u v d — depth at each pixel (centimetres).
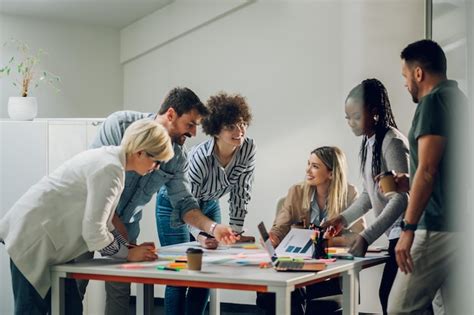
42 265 306
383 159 367
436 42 366
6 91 524
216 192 407
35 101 473
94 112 574
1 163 459
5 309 459
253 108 543
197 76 562
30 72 530
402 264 328
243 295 545
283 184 534
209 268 300
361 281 489
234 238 355
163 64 574
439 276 322
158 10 568
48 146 463
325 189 386
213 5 549
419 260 324
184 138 360
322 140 518
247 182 412
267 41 537
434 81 339
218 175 402
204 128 392
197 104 352
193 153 403
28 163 462
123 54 585
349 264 320
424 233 323
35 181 462
